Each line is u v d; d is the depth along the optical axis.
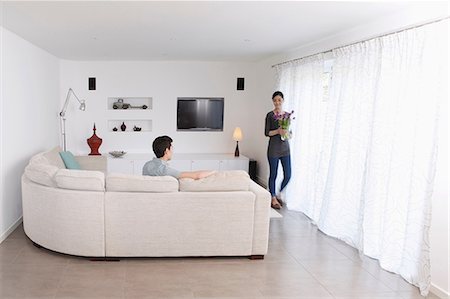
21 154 4.55
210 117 7.43
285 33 4.28
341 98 4.13
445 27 2.85
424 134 3.04
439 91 2.88
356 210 3.95
